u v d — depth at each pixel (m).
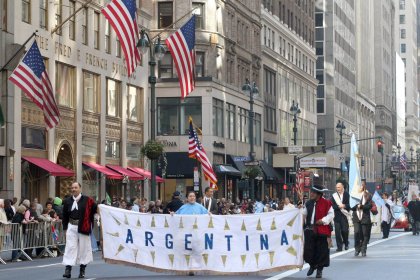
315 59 128.38
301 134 118.00
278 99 105.19
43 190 51.22
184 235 24.31
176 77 78.50
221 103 81.88
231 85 84.94
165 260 24.42
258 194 93.19
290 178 105.06
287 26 110.88
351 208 36.03
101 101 59.19
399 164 165.00
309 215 23.72
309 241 23.66
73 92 55.31
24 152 49.41
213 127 79.19
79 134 55.66
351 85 162.25
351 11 165.00
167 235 24.39
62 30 53.66
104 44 60.12
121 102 62.97
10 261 34.16
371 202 33.34
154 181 45.78
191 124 46.81
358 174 43.66
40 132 51.28
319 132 141.75
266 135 99.06
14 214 38.00
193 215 24.33
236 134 86.75
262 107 96.88
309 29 124.81
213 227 24.28
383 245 40.94
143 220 24.47
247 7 91.06
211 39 79.00
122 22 39.28
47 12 51.72
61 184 54.78
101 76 59.31
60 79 53.56
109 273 26.08
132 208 45.09
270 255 24.05
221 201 52.12
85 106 57.06
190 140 46.88
